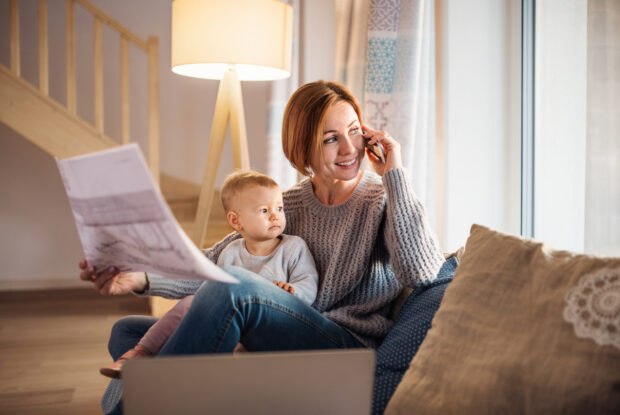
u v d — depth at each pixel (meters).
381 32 2.58
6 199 3.98
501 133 2.54
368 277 1.51
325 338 1.28
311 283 1.48
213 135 2.57
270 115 3.21
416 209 1.41
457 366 0.99
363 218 1.50
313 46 3.25
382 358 1.26
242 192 1.55
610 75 1.68
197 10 2.22
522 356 0.92
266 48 2.26
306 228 1.60
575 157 2.14
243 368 0.84
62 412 2.05
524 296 1.01
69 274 4.08
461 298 1.09
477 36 2.50
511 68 2.50
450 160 2.51
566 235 2.22
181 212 3.89
